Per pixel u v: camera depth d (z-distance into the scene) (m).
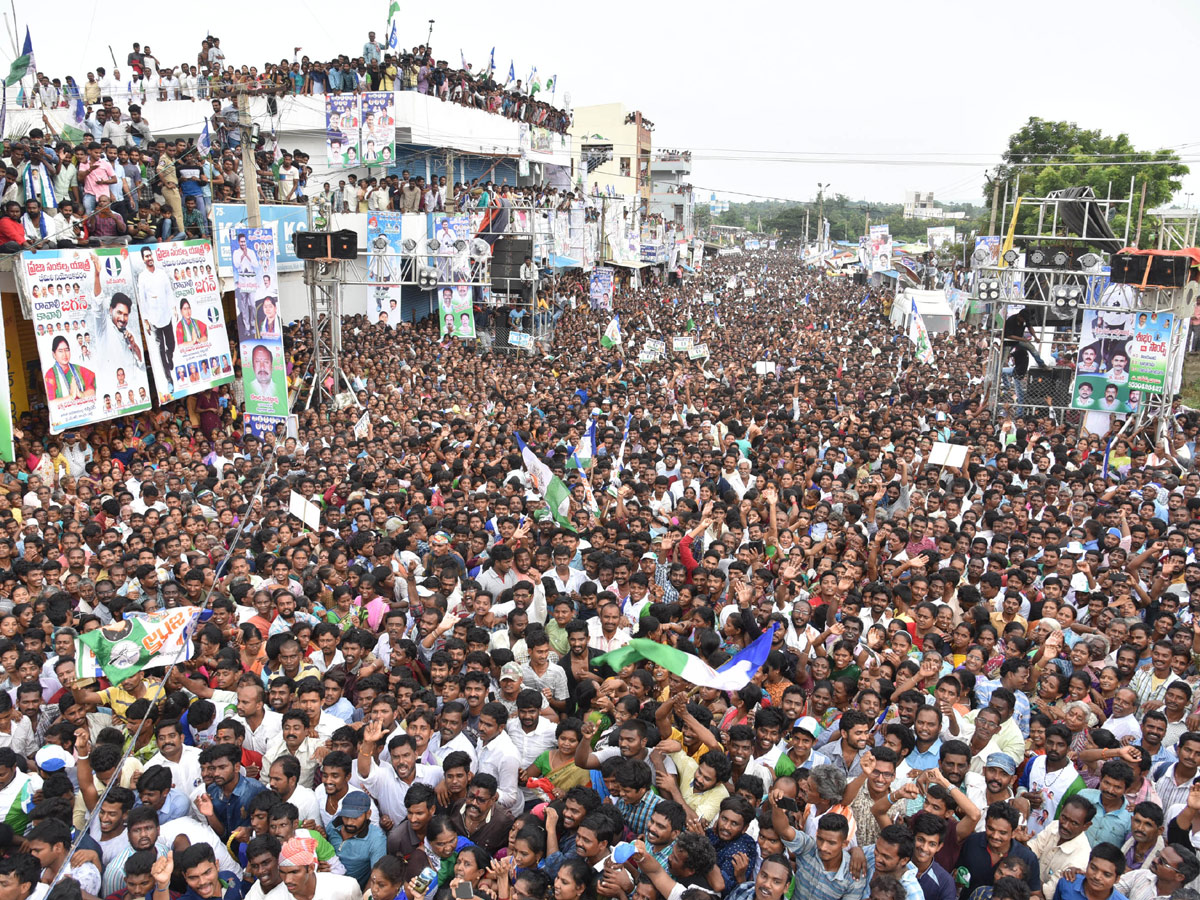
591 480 13.42
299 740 6.82
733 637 8.66
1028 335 24.73
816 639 8.26
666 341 33.94
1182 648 7.98
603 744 6.99
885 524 11.42
